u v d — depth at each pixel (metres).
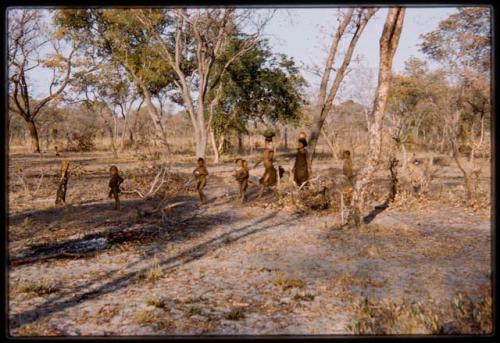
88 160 28.67
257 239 8.54
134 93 35.06
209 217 10.85
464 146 19.58
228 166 24.88
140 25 25.84
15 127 42.72
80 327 4.38
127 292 5.54
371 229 9.17
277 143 40.41
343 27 14.45
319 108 14.84
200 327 4.37
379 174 17.61
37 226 9.55
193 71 28.88
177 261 7.04
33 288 5.59
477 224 9.62
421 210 11.28
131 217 10.66
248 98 30.16
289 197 12.27
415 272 6.19
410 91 21.62
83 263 6.89
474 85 15.72
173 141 40.00
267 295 5.40
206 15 23.42
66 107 43.25
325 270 6.42
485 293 4.84
